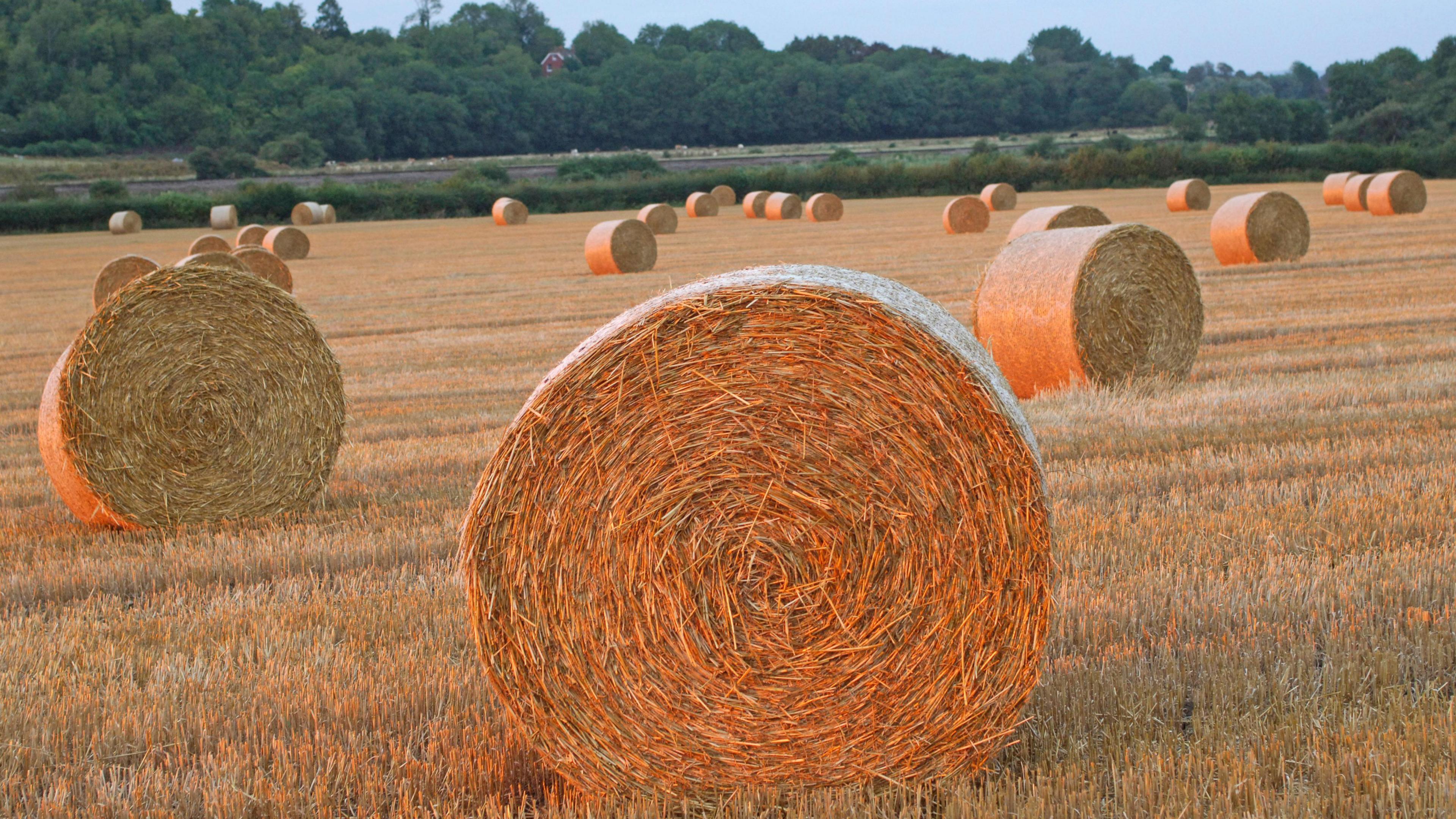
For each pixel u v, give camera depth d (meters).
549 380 6.62
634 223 42.53
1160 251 17.78
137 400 12.66
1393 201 54.06
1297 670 7.31
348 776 6.58
